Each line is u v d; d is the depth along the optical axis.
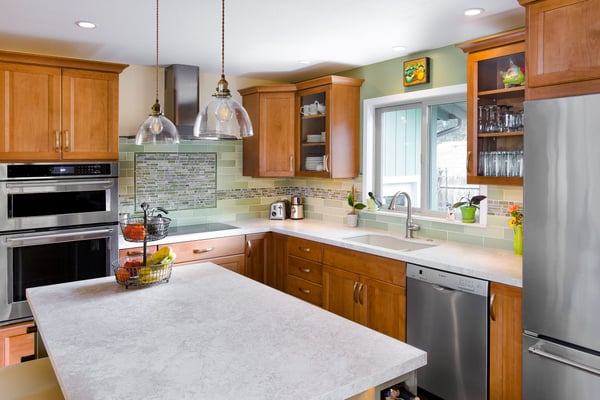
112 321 1.70
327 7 2.57
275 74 4.41
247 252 4.05
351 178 4.16
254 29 2.97
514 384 2.39
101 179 3.42
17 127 3.10
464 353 2.60
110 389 1.19
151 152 4.10
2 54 3.01
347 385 1.23
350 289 3.35
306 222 4.45
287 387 1.21
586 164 1.95
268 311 1.82
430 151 3.65
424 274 2.79
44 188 3.17
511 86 2.75
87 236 3.33
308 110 4.20
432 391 2.79
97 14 2.67
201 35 3.11
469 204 3.29
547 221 2.09
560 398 2.09
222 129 1.95
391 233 3.77
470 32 3.03
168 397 1.15
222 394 1.17
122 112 3.94
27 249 3.14
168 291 2.09
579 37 2.02
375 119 4.07
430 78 3.49
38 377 1.74
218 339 1.53
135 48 3.44
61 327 1.64
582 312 1.98
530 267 2.16
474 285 2.53
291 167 4.34
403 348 1.47
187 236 3.72
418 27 2.93
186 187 4.30
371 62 3.89
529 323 2.17
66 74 3.26
